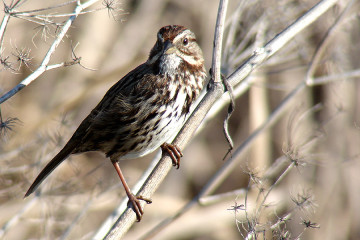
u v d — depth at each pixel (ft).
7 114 40.81
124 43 47.32
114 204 39.99
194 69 32.09
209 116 37.55
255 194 39.11
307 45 41.32
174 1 48.91
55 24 28.86
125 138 32.37
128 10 48.55
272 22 40.37
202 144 48.03
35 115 43.34
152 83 31.40
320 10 30.86
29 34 43.21
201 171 47.57
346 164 39.83
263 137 42.04
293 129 37.14
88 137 33.53
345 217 40.75
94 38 46.73
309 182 38.96
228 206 42.86
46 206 36.50
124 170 46.52
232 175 45.24
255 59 29.63
